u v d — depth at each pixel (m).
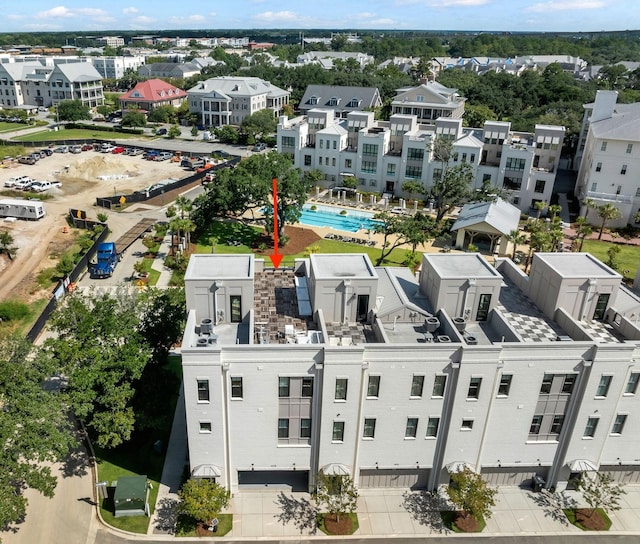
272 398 37.03
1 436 34.38
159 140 167.38
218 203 85.19
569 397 38.31
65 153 144.88
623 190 99.81
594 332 41.53
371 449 39.47
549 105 169.38
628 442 40.44
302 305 43.38
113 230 93.06
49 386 51.53
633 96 182.00
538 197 104.25
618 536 38.78
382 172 113.81
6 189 112.56
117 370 41.12
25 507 38.19
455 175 94.94
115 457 44.16
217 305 40.44
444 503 40.81
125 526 38.19
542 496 41.62
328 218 101.81
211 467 38.75
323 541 37.56
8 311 64.00
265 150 156.38
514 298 46.56
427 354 36.12
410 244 89.69
